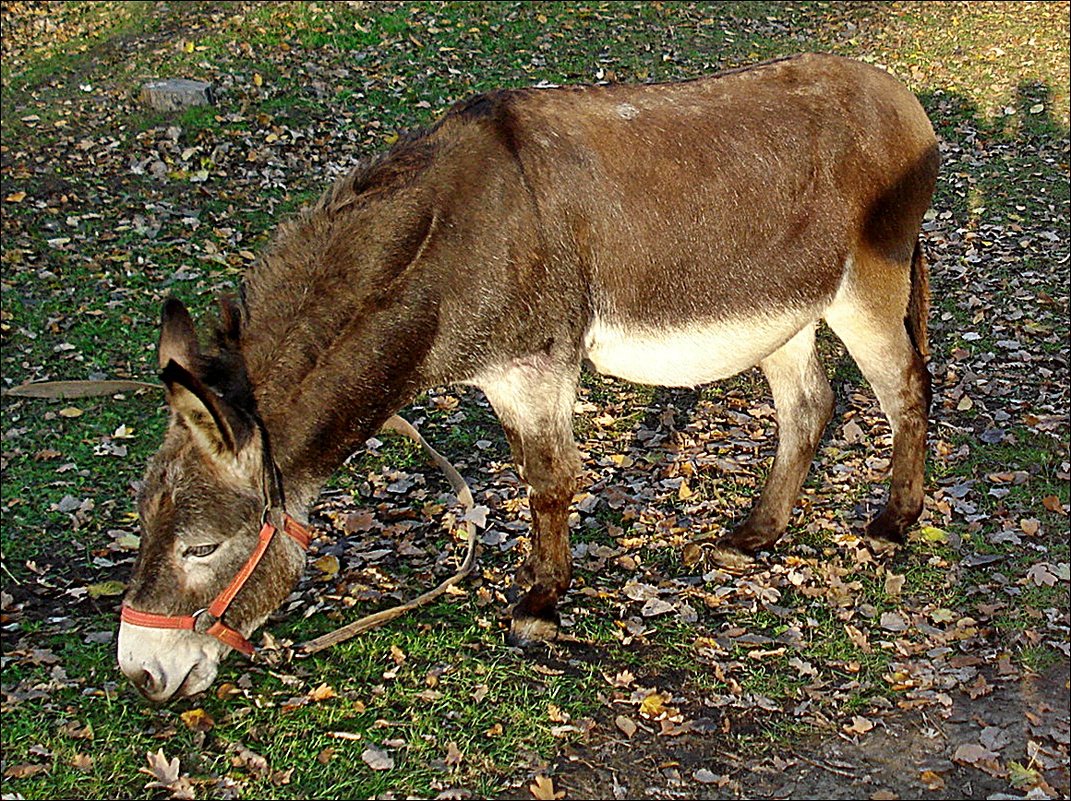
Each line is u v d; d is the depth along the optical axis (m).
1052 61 12.82
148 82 10.10
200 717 3.91
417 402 6.32
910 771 3.78
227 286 7.24
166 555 3.29
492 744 3.86
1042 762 3.77
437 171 3.82
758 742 3.91
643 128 4.24
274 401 3.51
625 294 4.20
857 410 6.31
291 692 4.09
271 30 11.86
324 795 3.61
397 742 3.85
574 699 4.09
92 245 7.63
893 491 5.00
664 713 4.02
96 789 3.62
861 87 4.67
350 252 3.66
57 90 10.34
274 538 3.50
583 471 5.68
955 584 4.75
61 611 4.55
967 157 10.22
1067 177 9.78
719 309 4.38
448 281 3.79
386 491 5.50
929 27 14.12
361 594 4.68
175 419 3.35
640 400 6.43
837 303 4.71
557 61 11.97
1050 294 7.62
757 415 6.27
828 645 4.40
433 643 4.36
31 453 5.66
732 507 5.36
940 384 6.51
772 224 4.39
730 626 4.52
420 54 11.66
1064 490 5.44
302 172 8.96
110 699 3.99
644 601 4.65
